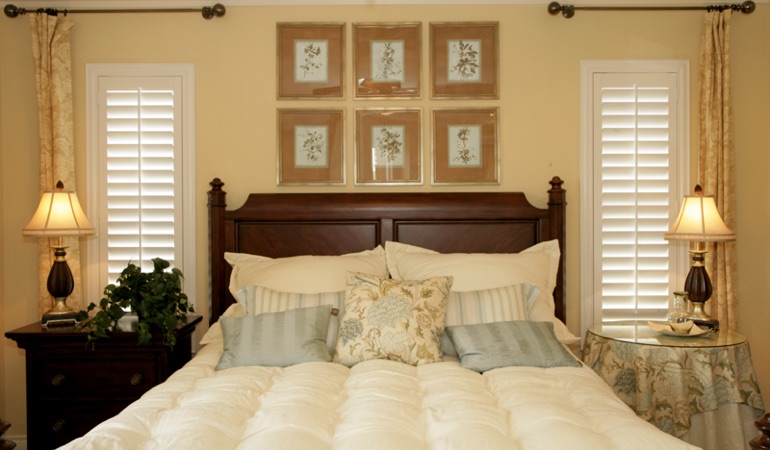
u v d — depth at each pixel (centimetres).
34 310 353
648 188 352
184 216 352
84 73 350
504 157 354
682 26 352
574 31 353
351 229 346
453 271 305
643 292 352
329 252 346
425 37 354
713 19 343
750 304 351
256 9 353
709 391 280
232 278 325
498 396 207
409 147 354
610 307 352
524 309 284
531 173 354
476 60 354
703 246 331
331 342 263
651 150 352
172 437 163
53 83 340
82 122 349
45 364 293
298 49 354
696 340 292
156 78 351
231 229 345
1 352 350
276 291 284
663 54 353
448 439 162
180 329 301
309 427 172
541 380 223
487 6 354
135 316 329
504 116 354
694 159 351
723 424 287
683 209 320
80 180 350
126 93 350
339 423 179
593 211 352
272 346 249
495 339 251
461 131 354
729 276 340
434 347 251
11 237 351
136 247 351
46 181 341
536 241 347
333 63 354
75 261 345
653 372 284
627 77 353
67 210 312
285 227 346
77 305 345
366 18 354
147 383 293
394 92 354
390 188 355
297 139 354
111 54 350
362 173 354
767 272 350
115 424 177
